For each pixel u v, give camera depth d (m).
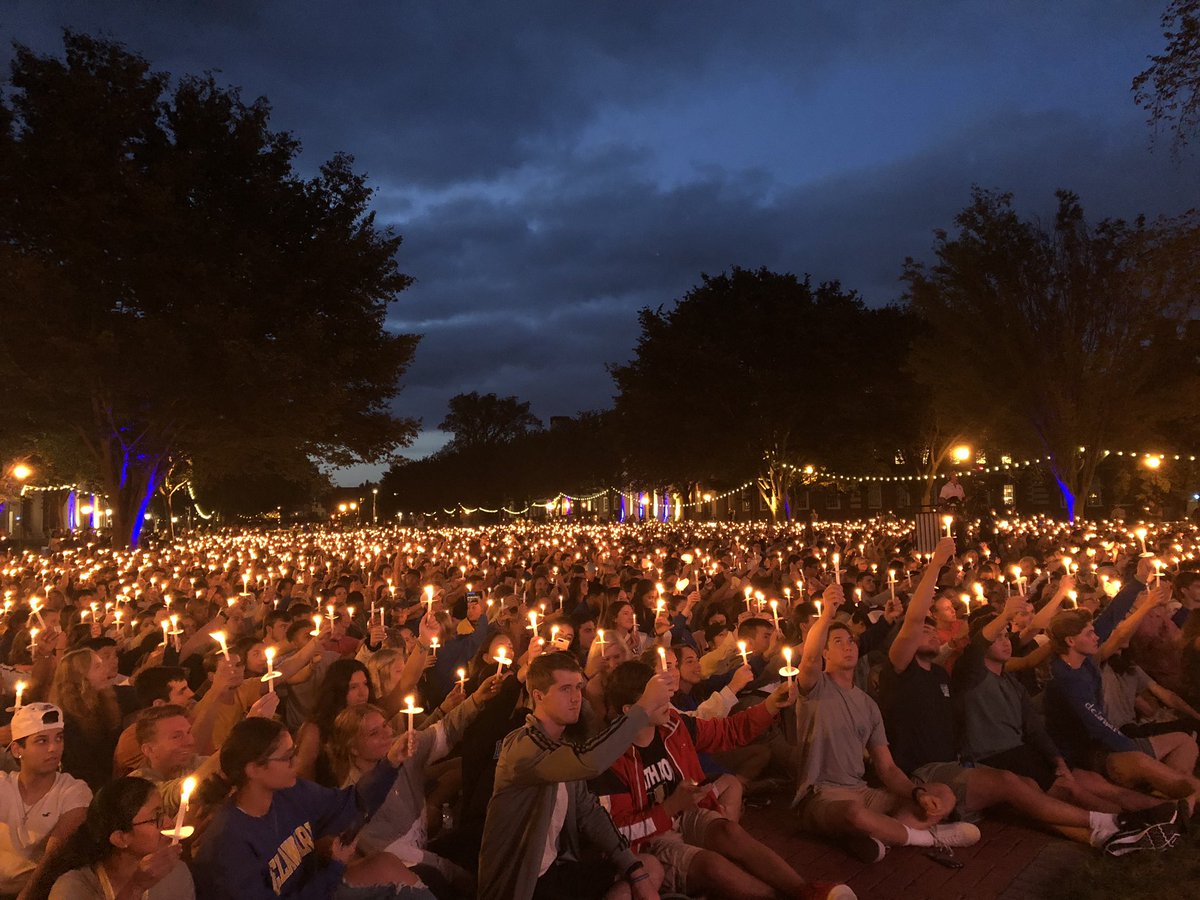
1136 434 35.53
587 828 4.99
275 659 7.37
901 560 15.43
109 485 32.53
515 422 114.69
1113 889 5.71
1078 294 35.25
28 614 11.67
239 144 31.80
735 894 5.23
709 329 45.50
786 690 6.10
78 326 28.80
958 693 7.20
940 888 5.80
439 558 22.20
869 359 43.88
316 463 36.75
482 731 5.59
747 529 39.47
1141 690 8.51
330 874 4.34
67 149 28.30
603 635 7.12
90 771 6.11
